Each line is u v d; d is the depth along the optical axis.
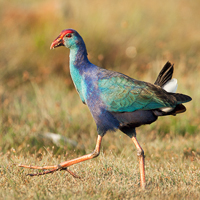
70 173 9.33
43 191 8.37
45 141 13.61
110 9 27.28
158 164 10.88
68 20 24.66
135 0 29.70
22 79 20.91
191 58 22.02
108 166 9.86
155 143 13.07
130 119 9.20
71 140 13.88
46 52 22.16
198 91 16.73
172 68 9.83
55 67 21.70
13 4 29.91
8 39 23.48
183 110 9.27
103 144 13.65
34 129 13.88
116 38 23.83
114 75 9.21
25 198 7.89
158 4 29.55
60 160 11.16
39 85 20.00
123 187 8.48
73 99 17.50
